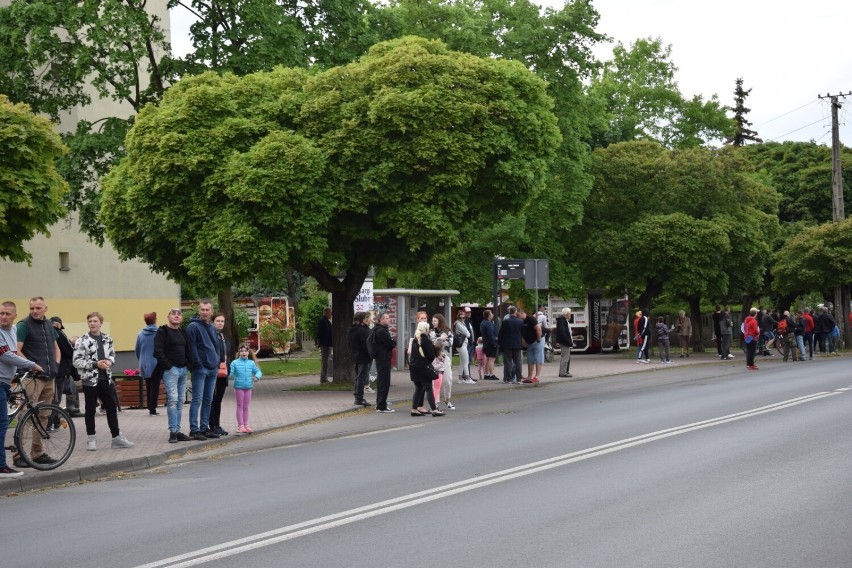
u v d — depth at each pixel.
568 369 30.42
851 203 64.31
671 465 11.73
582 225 45.31
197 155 23.81
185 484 11.84
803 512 8.81
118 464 13.43
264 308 47.28
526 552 7.51
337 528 8.60
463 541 7.95
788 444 13.39
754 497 9.57
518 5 42.91
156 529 8.91
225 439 16.30
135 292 34.97
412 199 23.94
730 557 7.23
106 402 14.95
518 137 24.88
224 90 25.05
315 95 25.03
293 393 26.03
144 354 20.75
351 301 27.95
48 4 29.11
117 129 30.55
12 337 12.62
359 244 26.58
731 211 45.00
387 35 34.22
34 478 12.22
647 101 61.94
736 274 45.34
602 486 10.39
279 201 23.36
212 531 8.68
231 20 30.66
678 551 7.44
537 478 11.02
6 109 16.41
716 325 41.50
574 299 48.03
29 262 17.34
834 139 48.88
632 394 23.45
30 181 16.23
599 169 45.50
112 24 29.27
